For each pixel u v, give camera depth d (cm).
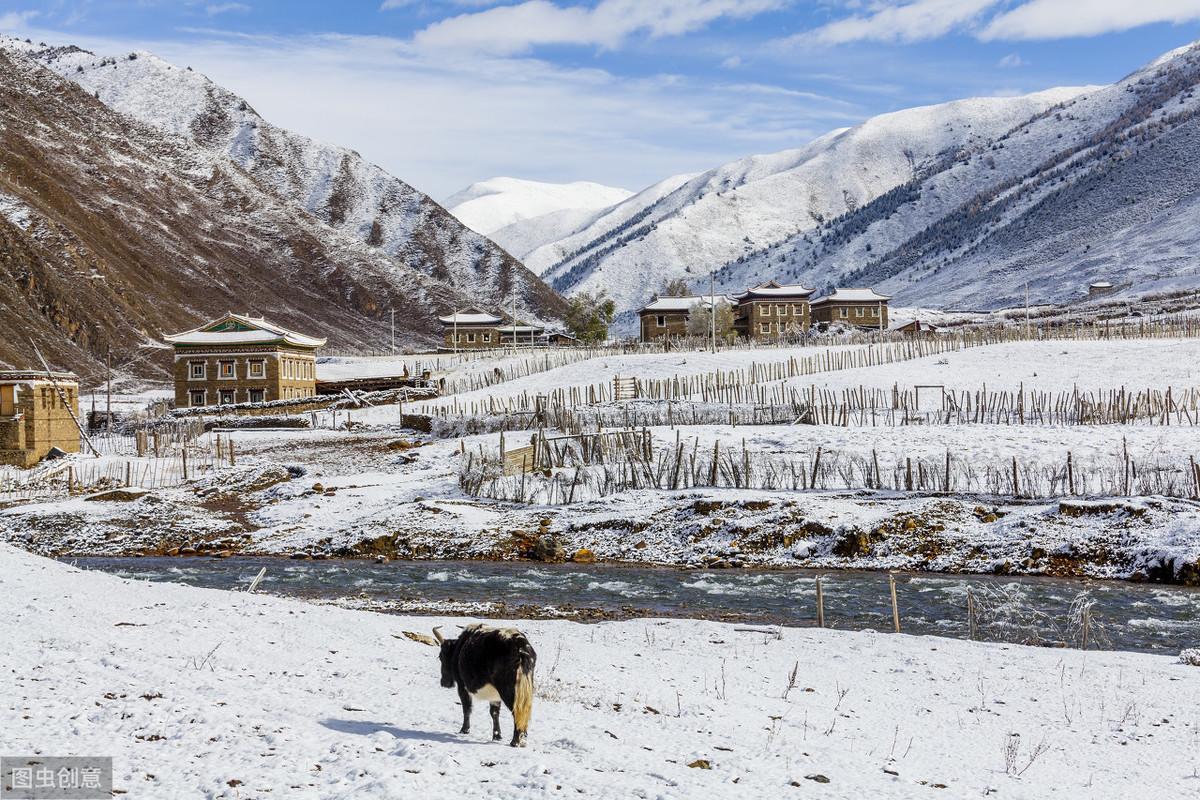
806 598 2623
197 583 2936
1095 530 3066
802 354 9038
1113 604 2458
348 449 6144
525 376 9325
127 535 3881
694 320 14500
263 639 1520
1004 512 3356
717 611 2464
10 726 956
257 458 6025
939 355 8388
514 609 2489
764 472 4334
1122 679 1587
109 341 15888
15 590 1805
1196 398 5988
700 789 876
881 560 3125
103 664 1272
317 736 978
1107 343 8419
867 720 1288
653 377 8450
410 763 892
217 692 1148
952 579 2866
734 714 1255
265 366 9612
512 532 3562
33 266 15762
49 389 6322
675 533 3472
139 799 783
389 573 3119
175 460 5925
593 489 4169
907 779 998
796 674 1570
